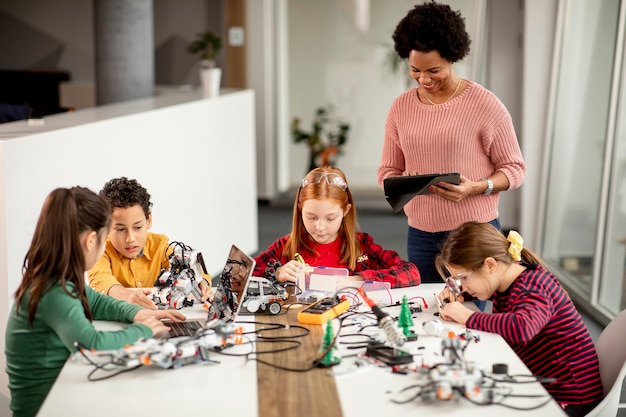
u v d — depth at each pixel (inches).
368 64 290.0
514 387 68.5
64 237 76.8
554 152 218.8
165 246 106.0
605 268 176.6
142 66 230.5
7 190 116.3
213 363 74.2
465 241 87.2
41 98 275.0
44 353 78.2
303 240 104.6
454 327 83.8
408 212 112.3
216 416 63.6
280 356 75.7
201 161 188.4
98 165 142.0
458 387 65.4
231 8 285.6
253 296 88.7
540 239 226.4
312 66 293.4
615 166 171.8
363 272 100.0
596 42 187.0
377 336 78.3
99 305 88.4
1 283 117.3
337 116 295.3
